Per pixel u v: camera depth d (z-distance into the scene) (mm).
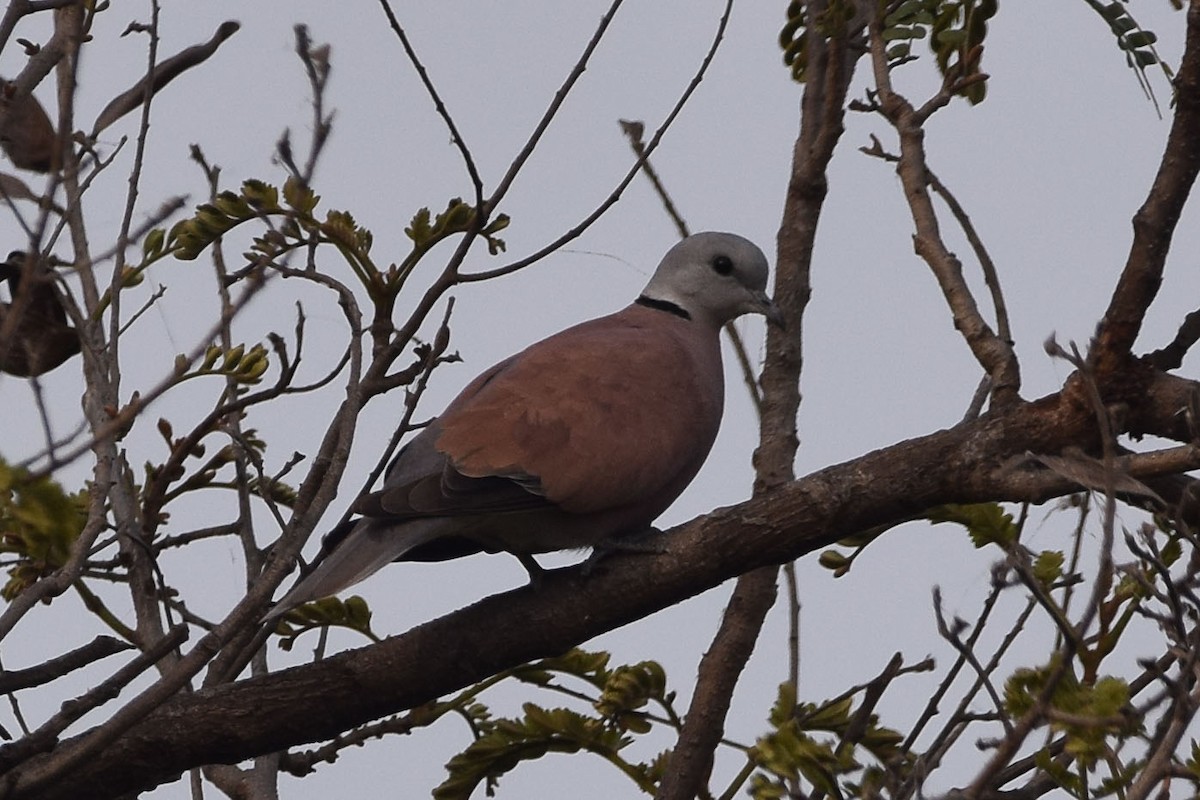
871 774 6539
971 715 6742
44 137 8070
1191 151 7500
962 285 8250
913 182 8352
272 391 8141
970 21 9484
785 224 9922
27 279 6742
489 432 9562
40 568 8844
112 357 8859
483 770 9648
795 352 9742
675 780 9086
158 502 9211
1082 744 5992
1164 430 7926
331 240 9398
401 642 8750
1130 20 8227
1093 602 5887
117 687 7383
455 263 8297
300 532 7551
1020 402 8070
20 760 7367
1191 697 6031
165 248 9438
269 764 9094
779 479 9523
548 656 8844
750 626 9117
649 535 9234
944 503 8156
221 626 7391
